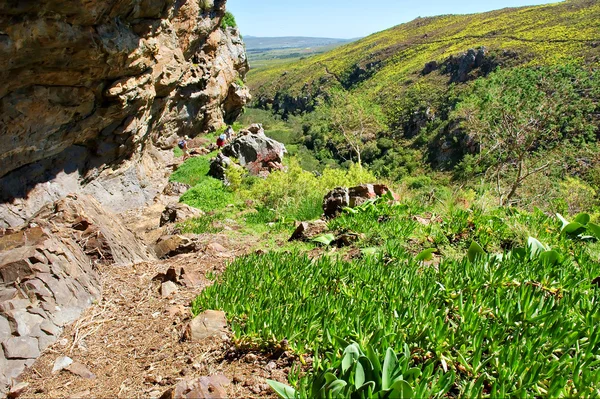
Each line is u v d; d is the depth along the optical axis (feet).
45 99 26.12
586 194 48.11
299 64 436.76
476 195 27.81
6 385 8.42
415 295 9.61
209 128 82.38
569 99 47.70
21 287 10.64
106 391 7.93
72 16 22.80
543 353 7.09
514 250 12.13
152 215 38.75
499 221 16.30
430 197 26.55
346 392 6.18
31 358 9.21
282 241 19.99
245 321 9.50
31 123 26.53
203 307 10.64
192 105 71.72
